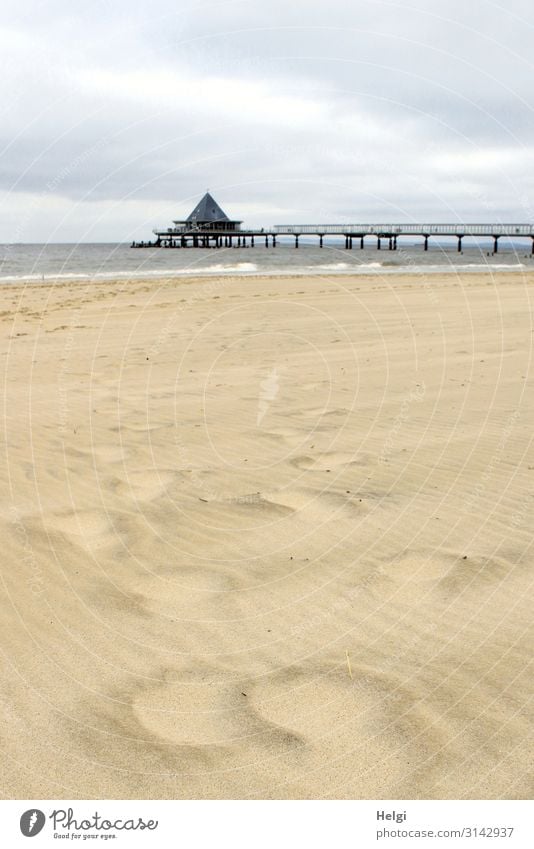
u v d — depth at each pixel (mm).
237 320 13414
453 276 27047
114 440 5754
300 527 4047
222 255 47469
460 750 2305
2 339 11391
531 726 2402
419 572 3498
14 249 77812
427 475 4867
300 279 23750
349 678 2674
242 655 2832
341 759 2279
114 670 2721
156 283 21859
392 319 13492
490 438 5715
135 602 3219
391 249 62812
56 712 2473
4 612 3076
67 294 18234
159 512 4242
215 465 5121
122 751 2307
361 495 4520
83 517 4141
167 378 8312
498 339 10844
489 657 2795
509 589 3316
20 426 6172
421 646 2881
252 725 2430
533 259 51531
